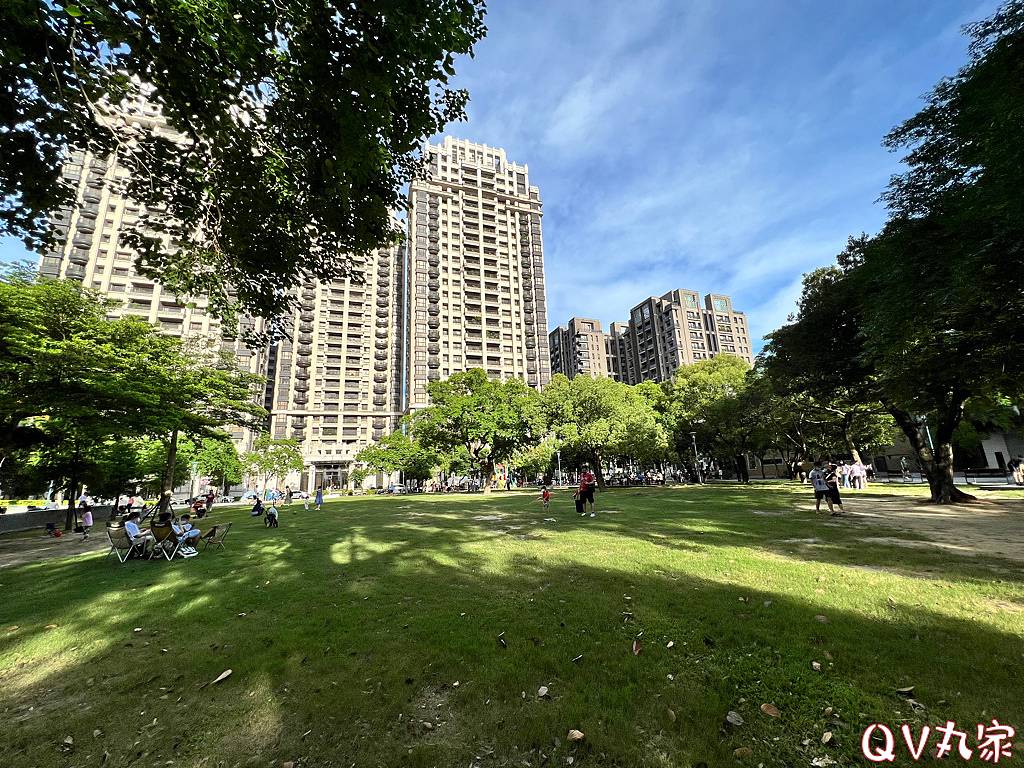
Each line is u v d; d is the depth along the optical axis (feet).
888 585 19.06
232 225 20.92
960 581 19.17
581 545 31.81
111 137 17.12
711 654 13.15
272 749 9.55
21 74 14.11
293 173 19.69
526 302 321.52
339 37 15.25
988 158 23.36
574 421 131.75
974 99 25.75
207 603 20.51
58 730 10.46
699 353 349.82
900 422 57.31
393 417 314.35
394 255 358.02
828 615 15.78
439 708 10.91
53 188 17.06
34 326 45.34
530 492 133.80
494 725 10.11
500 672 12.45
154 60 14.94
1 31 12.98
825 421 97.50
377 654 14.01
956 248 28.04
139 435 60.13
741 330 372.79
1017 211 22.15
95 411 48.91
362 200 21.38
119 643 15.76
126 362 50.26
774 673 11.82
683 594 18.88
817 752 8.85
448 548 32.81
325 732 10.08
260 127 18.12
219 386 68.64
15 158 15.85
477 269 312.29
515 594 20.10
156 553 33.58
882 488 80.18
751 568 22.97
